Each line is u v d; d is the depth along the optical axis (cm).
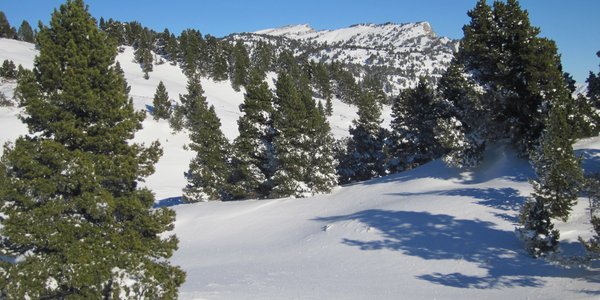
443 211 2662
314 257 2397
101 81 1379
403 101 4875
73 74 1298
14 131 7325
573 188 2008
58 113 1310
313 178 4038
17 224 1234
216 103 12019
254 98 4400
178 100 11488
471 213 2548
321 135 4166
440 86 4484
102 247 1270
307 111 4284
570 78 3522
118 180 1356
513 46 3206
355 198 3628
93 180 1280
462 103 3734
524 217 1970
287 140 4022
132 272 1309
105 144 1342
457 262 1997
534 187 2050
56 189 1288
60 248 1238
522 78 3159
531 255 1928
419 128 4747
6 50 12975
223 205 4053
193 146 4528
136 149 1423
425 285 1759
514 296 1536
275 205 3844
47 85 1320
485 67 3375
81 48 1356
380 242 2411
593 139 3338
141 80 12925
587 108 3148
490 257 1994
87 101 1298
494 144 3738
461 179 3434
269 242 2958
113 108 1377
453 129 3472
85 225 1286
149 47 15788
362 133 5475
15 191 1248
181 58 15338
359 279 1911
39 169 1261
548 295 1502
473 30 3306
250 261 2511
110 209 1291
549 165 2028
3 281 1218
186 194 4494
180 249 3103
